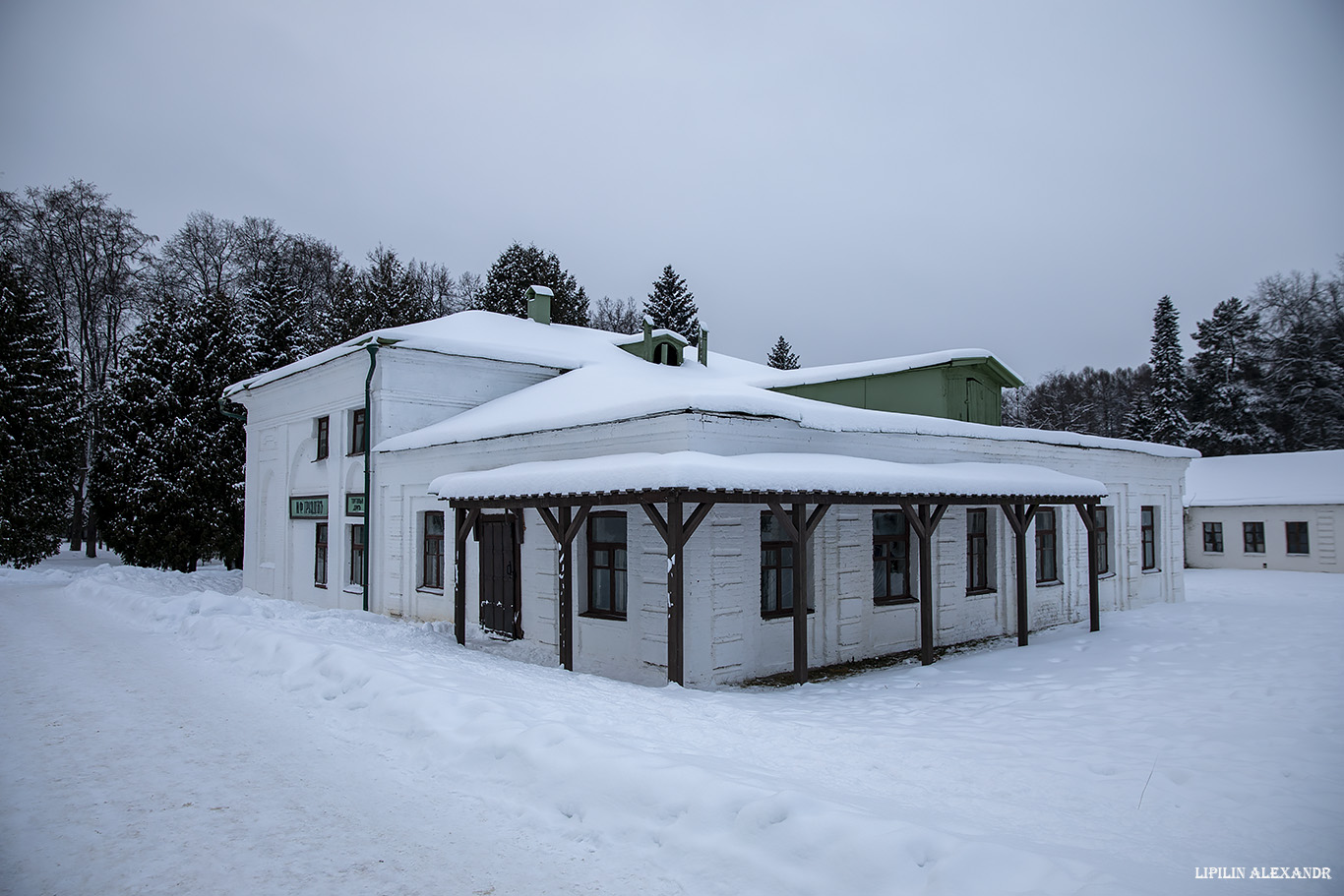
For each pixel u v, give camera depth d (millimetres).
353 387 18141
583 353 21734
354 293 42875
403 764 5602
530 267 45844
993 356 17438
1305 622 15516
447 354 17797
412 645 11414
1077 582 17125
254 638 9469
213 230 44031
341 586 18375
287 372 20234
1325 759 6117
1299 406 49719
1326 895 3820
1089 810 5027
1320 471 31922
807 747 6332
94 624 12758
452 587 14977
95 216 35594
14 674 8625
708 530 10266
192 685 8086
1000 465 14367
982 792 5344
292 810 4781
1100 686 9359
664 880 3910
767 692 9422
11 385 25219
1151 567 20219
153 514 26438
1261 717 7547
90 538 35312
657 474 8594
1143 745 6562
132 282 37562
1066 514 16969
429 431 16406
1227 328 52625
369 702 6852
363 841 4367
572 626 10297
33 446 25750
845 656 12078
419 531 16250
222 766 5570
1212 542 33062
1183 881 3934
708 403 10266
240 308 38000
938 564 13859
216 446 26891
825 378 18922
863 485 10031
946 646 13727
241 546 27453
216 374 27594
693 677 9938
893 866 3732
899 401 17969
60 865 4039
